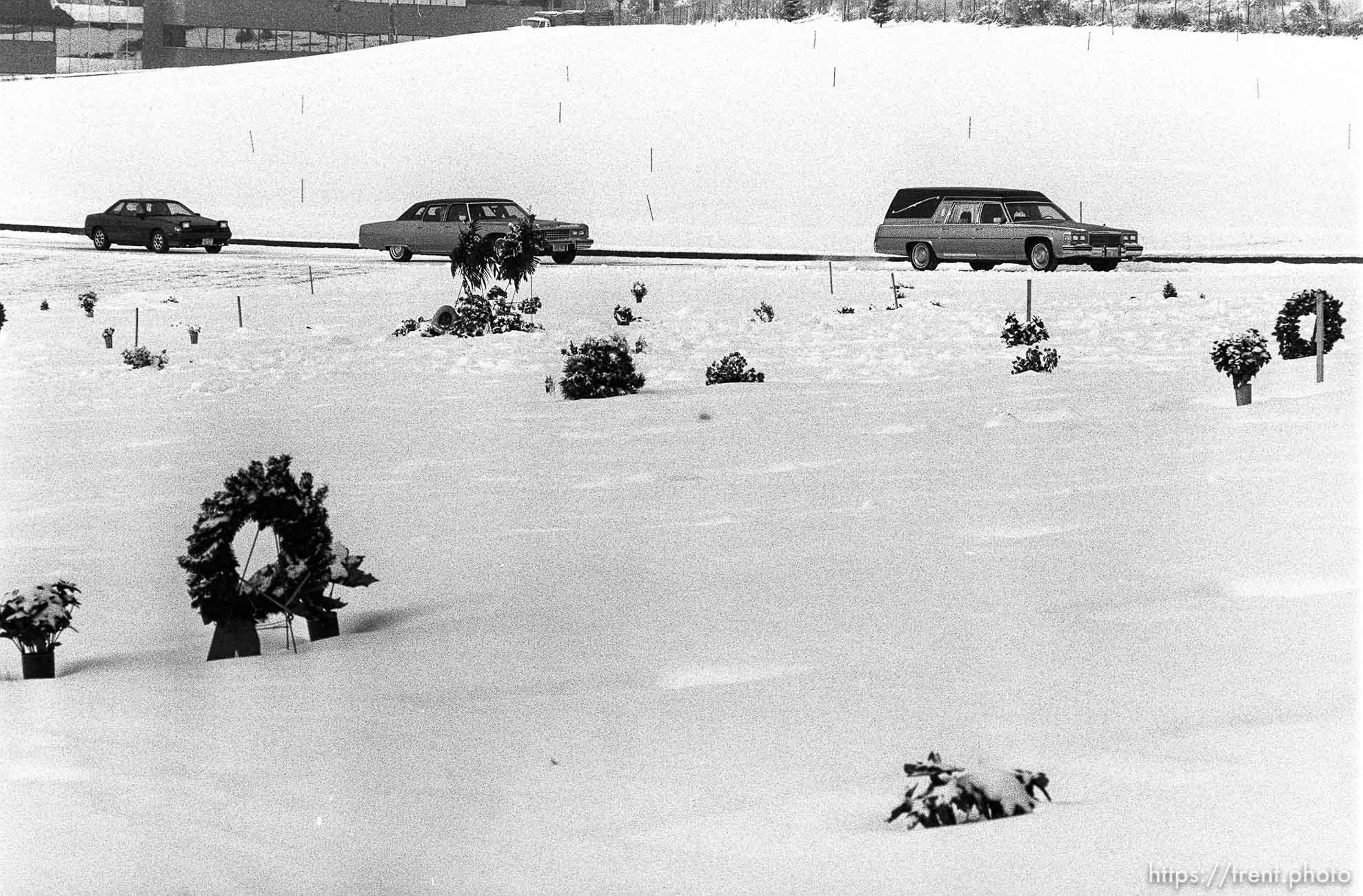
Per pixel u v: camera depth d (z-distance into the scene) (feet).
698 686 28.25
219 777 23.93
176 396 98.99
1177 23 383.86
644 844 19.97
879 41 300.81
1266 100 269.23
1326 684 25.21
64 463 72.28
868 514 45.75
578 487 55.67
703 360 104.17
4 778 24.44
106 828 21.45
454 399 89.25
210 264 185.16
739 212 226.79
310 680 30.76
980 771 20.53
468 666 30.83
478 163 259.19
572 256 174.91
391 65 318.65
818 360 100.94
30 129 299.38
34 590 33.96
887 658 29.32
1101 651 28.71
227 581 34.76
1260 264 160.86
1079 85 275.80
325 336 130.21
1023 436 61.00
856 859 18.81
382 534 48.39
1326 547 36.19
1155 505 43.62
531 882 18.79
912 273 158.20
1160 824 19.20
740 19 376.89
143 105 309.01
